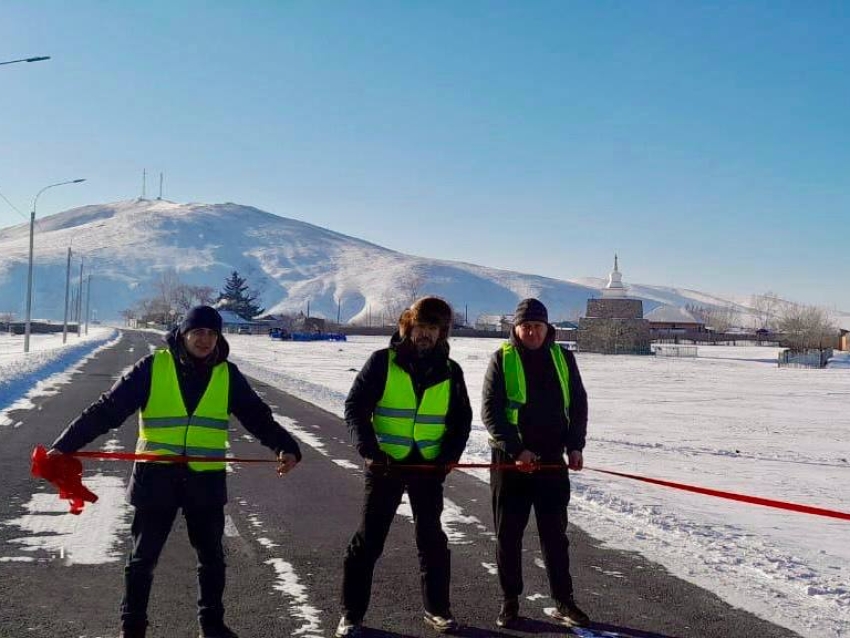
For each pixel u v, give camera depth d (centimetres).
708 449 1764
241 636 583
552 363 632
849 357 8119
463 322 18562
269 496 1075
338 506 1017
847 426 2352
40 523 895
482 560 790
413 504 602
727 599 690
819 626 630
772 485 1308
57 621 604
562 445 635
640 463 1498
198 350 547
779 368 6069
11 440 1520
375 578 721
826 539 940
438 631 599
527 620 627
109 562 754
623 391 3581
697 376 4872
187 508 547
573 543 869
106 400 538
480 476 1251
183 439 545
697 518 1019
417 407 591
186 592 672
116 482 1144
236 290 16888
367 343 10488
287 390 2945
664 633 608
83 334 11250
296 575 727
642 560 806
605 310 8562
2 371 3011
